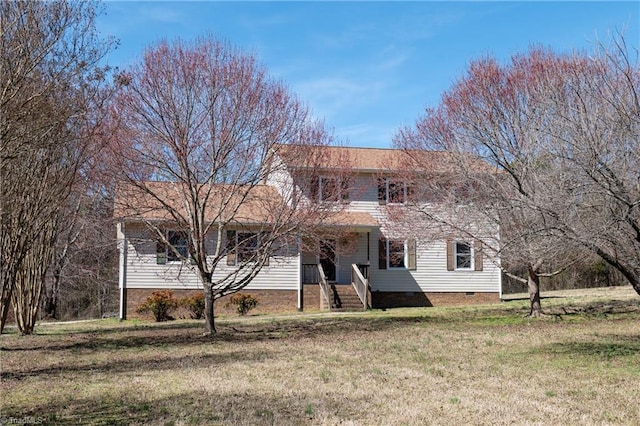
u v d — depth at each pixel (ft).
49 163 54.24
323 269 97.45
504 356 45.60
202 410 28.50
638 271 39.34
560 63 63.77
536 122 52.60
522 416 26.76
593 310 75.92
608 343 50.24
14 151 48.21
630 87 37.09
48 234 71.77
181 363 44.88
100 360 47.93
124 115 60.03
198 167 62.64
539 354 45.93
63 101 51.08
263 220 68.90
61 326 85.25
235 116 62.13
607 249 39.11
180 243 88.02
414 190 77.20
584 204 36.91
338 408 28.73
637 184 36.55
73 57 51.44
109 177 61.05
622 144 36.78
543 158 45.57
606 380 35.12
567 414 27.07
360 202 96.17
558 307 80.33
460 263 99.35
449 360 44.27
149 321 87.76
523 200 40.27
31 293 71.20
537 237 43.24
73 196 69.92
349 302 90.74
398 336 60.13
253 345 55.98
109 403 30.48
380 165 94.99
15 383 37.06
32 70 48.16
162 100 60.49
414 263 97.86
